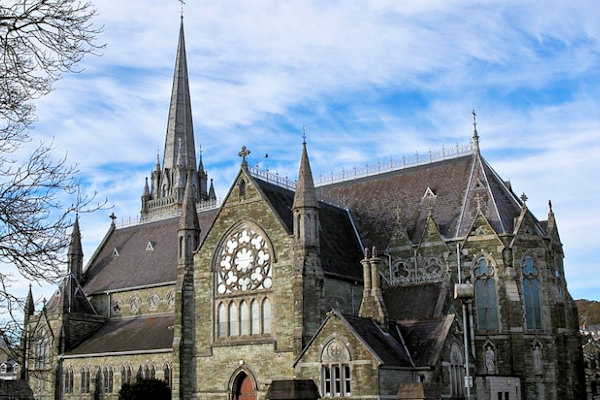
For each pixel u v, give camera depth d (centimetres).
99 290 9781
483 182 7800
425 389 4459
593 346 14038
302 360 5622
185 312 7325
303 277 6481
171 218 10500
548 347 7019
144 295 9350
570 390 7050
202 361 7156
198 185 16925
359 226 8356
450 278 7112
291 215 7238
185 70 17562
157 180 17000
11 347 2248
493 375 6662
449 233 7581
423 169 8512
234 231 7219
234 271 7131
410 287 6844
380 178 8819
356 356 5334
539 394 6894
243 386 6869
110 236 11038
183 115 17225
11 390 7681
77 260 10181
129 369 8375
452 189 8019
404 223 8056
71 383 8888
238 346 6894
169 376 8000
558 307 7206
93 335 9306
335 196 8931
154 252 9931
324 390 5456
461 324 6888
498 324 7031
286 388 3672
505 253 7131
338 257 7281
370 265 6184
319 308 6488
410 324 6062
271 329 6719
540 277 7212
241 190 7250
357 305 7162
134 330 8950
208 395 7025
